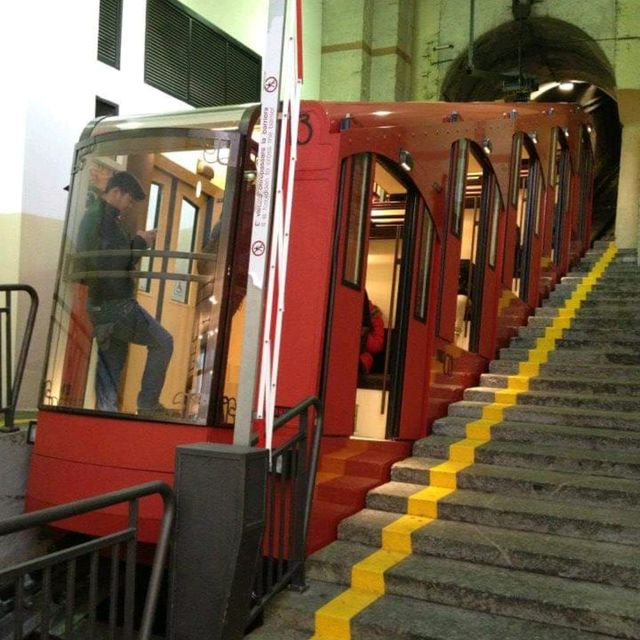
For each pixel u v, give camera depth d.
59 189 6.39
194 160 4.47
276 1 3.30
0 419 5.48
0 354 5.11
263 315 3.32
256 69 10.15
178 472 3.23
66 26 6.45
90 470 4.29
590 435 5.63
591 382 6.66
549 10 12.98
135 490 2.96
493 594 3.90
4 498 4.69
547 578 4.13
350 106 4.91
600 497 4.82
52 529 4.86
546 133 9.43
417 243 5.69
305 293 4.43
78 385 4.49
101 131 4.77
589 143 12.41
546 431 5.82
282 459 3.93
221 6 9.35
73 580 2.76
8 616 4.52
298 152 4.56
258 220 3.28
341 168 4.59
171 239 4.45
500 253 7.70
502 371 7.46
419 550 4.51
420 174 5.65
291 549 4.14
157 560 3.09
